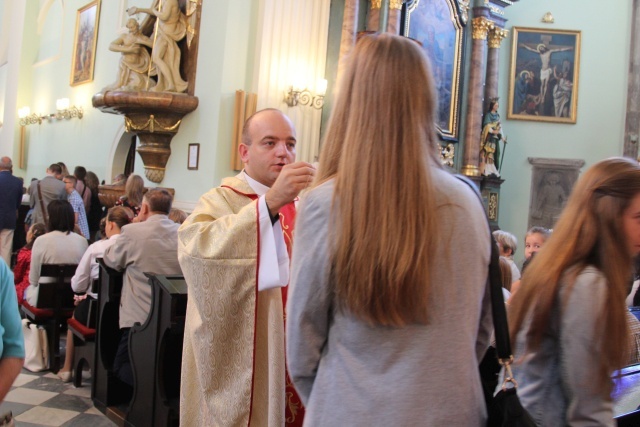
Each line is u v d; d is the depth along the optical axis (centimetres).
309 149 812
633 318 237
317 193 133
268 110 258
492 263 139
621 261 147
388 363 124
